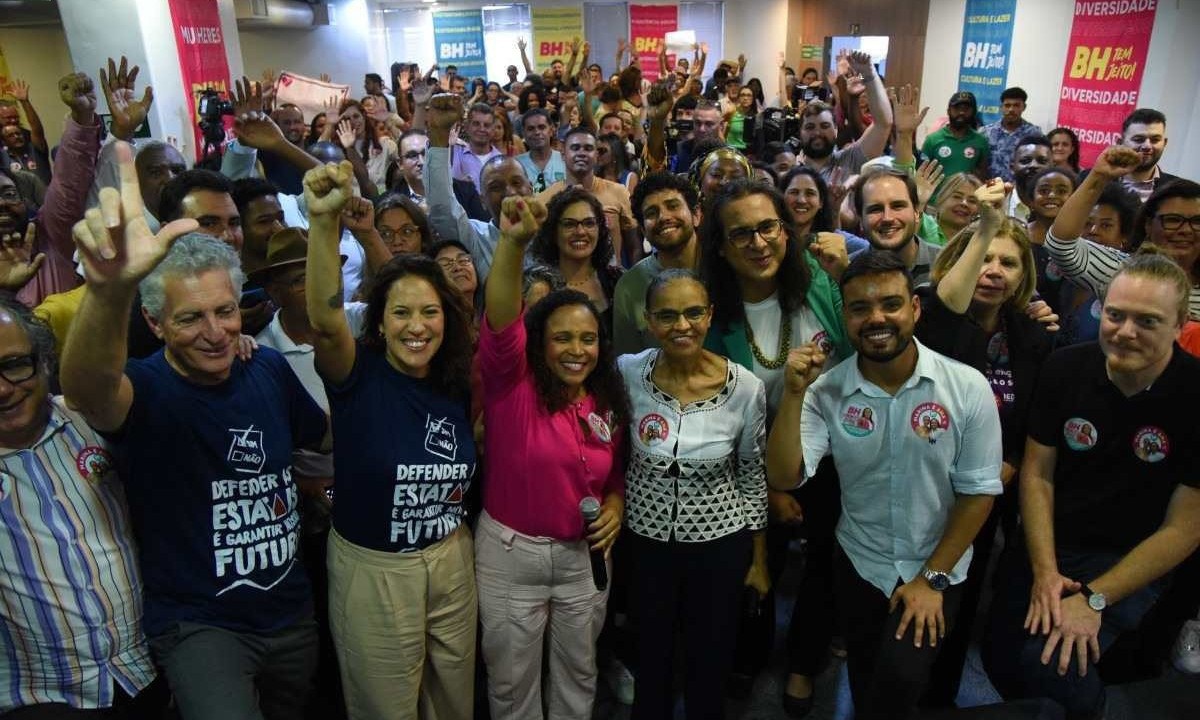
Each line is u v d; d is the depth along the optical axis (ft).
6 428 5.09
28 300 9.41
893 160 12.92
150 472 5.56
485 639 6.97
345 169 5.37
